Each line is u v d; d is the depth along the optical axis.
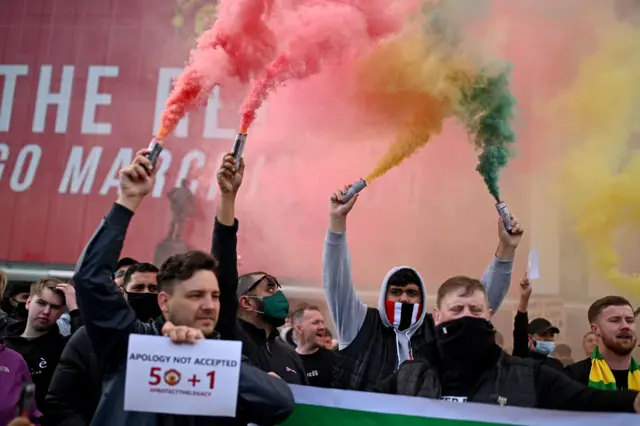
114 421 2.00
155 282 3.21
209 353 1.96
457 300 2.42
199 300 2.04
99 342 2.06
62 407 2.64
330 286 3.15
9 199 7.59
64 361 2.72
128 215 2.12
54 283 3.41
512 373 2.38
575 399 2.30
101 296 2.03
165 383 1.95
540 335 4.46
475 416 2.29
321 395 2.44
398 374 2.48
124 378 2.05
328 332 4.54
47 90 7.76
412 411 2.34
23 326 3.76
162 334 2.08
